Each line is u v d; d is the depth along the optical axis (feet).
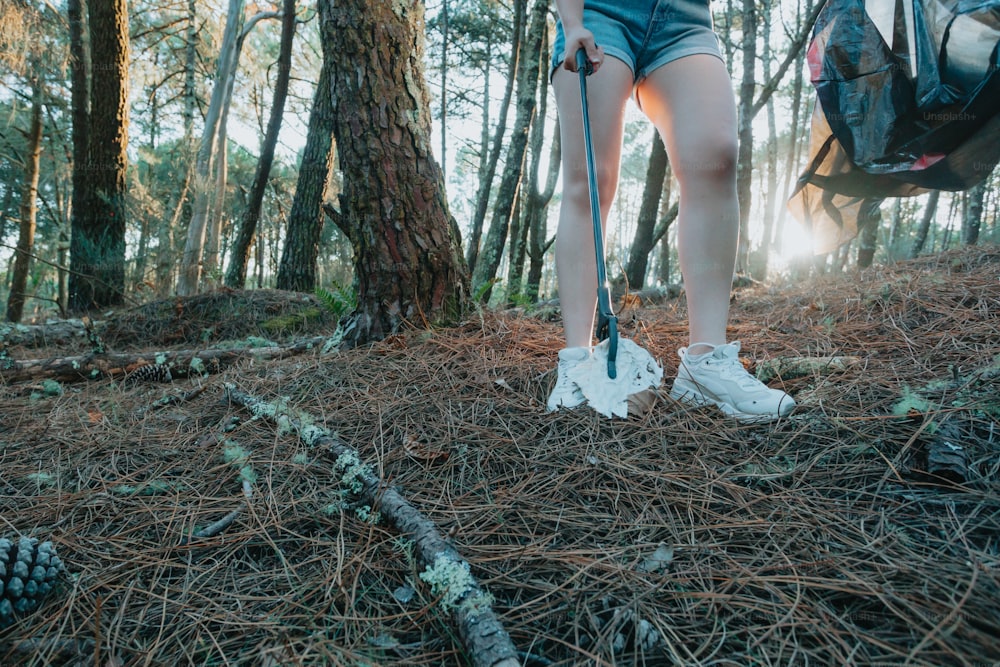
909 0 6.84
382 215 7.91
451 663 2.89
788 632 2.90
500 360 6.84
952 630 2.65
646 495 4.18
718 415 5.24
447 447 4.98
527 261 55.52
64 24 26.40
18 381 8.22
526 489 4.38
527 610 3.19
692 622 3.02
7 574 3.30
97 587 3.55
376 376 6.73
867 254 18.12
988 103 6.74
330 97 7.97
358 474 4.52
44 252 42.09
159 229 33.45
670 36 5.55
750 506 3.94
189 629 3.19
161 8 34.78
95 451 5.54
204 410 6.53
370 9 7.64
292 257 23.18
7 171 45.78
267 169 23.65
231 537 3.97
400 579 3.53
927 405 4.59
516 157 17.98
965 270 9.53
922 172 7.45
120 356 8.63
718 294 5.54
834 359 6.05
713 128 5.31
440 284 8.24
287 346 9.46
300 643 3.00
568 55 5.39
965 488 3.77
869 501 3.86
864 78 7.32
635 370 5.58
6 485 4.93
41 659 2.97
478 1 39.27
